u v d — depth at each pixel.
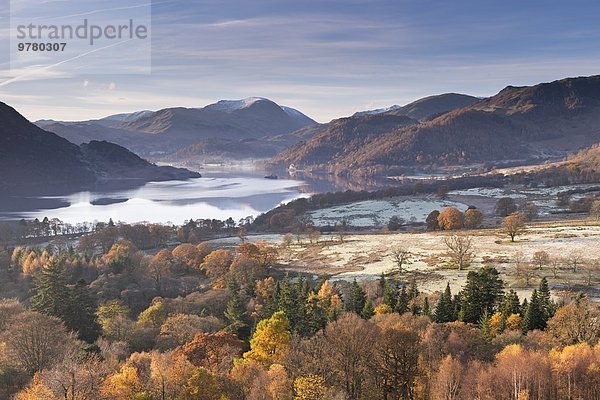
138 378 49.72
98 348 65.06
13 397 47.97
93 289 114.25
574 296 97.62
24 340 59.19
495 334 66.44
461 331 62.66
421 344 56.19
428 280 125.56
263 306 92.88
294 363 52.91
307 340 60.91
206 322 80.75
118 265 132.12
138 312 107.06
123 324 81.69
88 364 50.53
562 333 66.69
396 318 67.88
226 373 52.19
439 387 49.75
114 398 46.12
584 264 124.69
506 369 50.62
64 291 81.69
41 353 59.03
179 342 73.75
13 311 81.25
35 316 64.75
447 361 51.12
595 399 49.31
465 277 125.00
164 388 48.72
